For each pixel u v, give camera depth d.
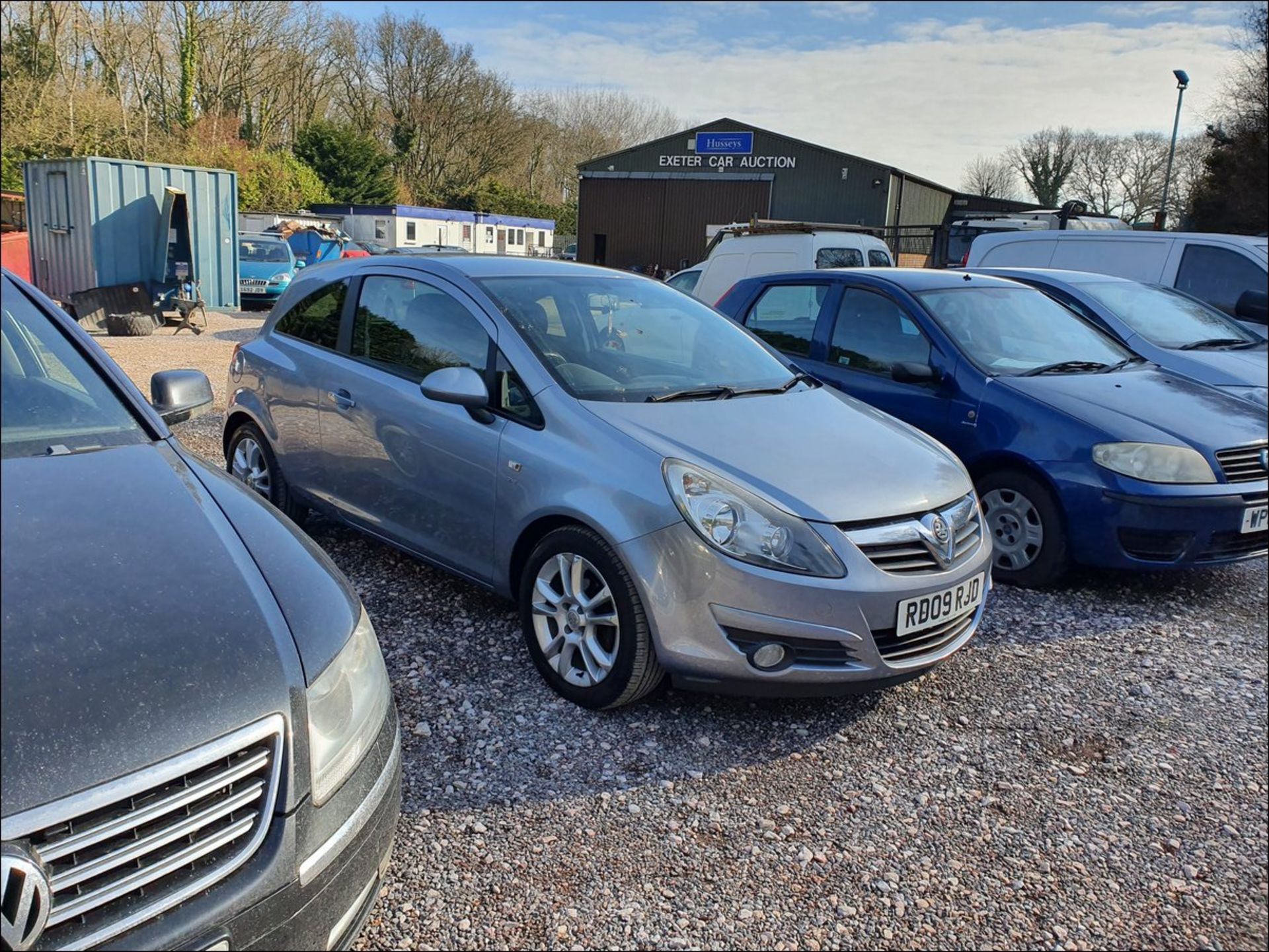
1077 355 5.45
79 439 2.37
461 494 3.69
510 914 2.36
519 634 3.87
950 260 20.41
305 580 2.06
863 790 3.00
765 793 2.94
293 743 1.72
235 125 42.44
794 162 31.91
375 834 1.89
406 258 4.37
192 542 2.01
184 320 14.34
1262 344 7.03
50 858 1.42
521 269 4.23
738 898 2.48
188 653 1.71
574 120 67.38
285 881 1.64
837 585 2.98
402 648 3.69
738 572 2.96
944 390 5.10
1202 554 4.50
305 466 4.51
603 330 3.99
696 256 33.41
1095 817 2.95
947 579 3.22
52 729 1.50
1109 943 2.44
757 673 3.01
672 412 3.49
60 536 1.92
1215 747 3.39
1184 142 43.88
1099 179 59.66
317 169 48.28
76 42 34.72
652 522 3.05
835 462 3.34
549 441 3.39
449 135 57.03
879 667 3.06
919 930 2.43
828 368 5.63
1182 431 4.57
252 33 43.84
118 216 14.41
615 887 2.48
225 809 1.61
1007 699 3.65
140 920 1.48
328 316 4.58
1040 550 4.71
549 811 2.76
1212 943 2.47
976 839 2.80
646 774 2.99
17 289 2.74
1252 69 26.47
